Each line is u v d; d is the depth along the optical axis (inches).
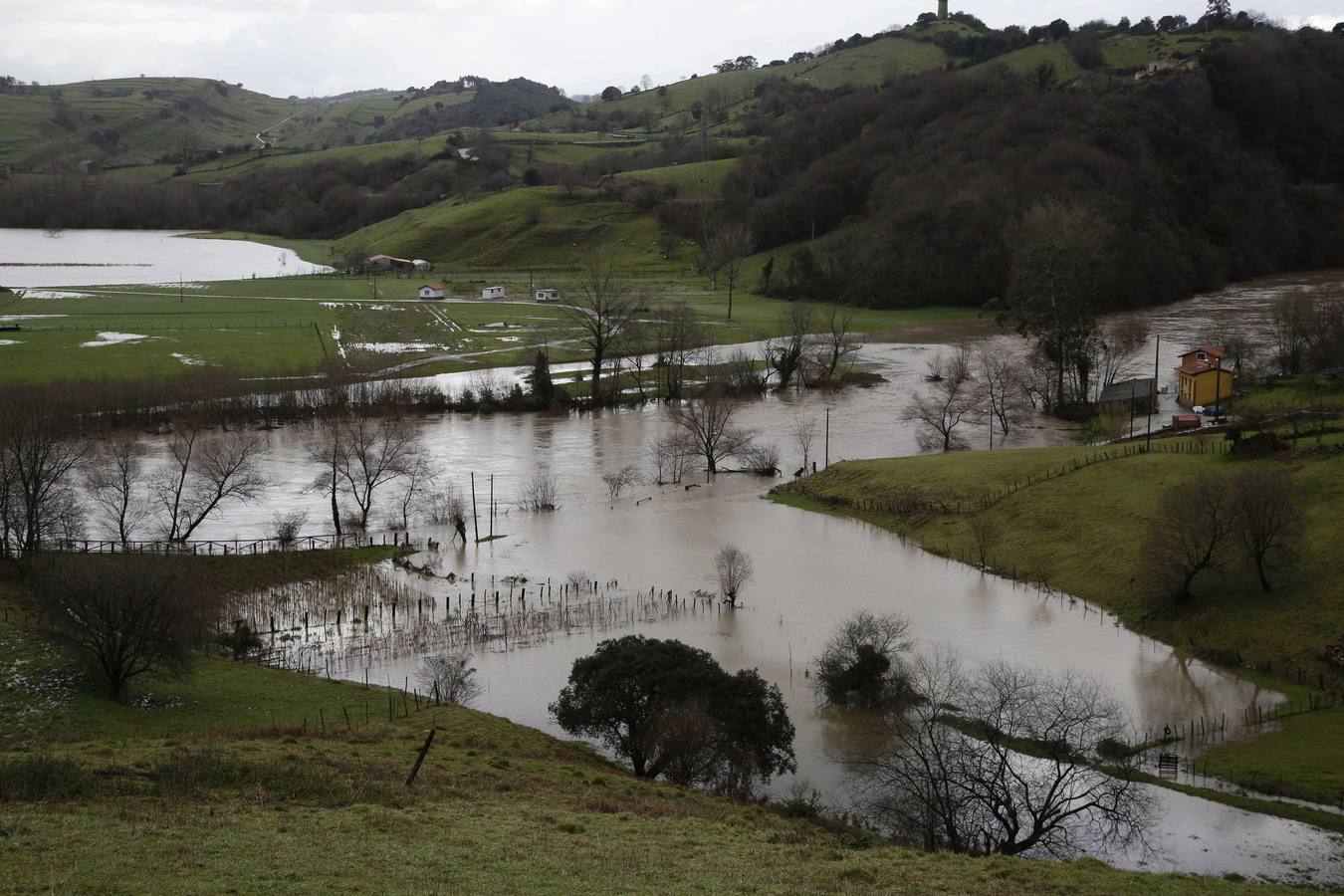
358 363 7308.1
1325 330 6441.9
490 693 2787.9
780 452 5575.8
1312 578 3090.6
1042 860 1766.7
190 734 2171.5
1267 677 2792.8
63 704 2314.2
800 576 3695.9
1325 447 3821.4
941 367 7500.0
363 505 4443.9
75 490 4503.0
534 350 7578.7
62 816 1488.7
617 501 4749.0
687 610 3376.0
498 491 4899.1
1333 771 2310.5
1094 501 3944.4
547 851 1491.1
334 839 1472.7
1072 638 3097.9
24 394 5305.1
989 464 4655.5
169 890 1230.9
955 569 3747.5
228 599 3484.3
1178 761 2377.0
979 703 2437.3
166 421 6003.9
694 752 2196.1
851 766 2367.1
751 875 1450.5
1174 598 3223.4
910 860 1616.6
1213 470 3875.5
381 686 2780.5
